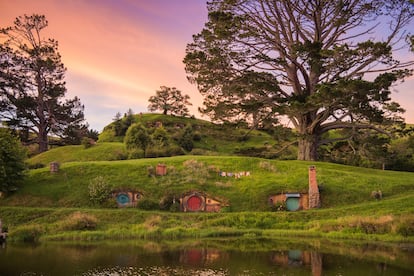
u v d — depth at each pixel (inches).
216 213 1742.1
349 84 2038.6
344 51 2127.2
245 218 1680.6
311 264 1069.1
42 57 3897.6
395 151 3041.3
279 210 1818.4
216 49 2322.8
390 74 2145.7
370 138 2544.3
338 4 2321.6
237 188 1995.6
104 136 4495.6
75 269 1010.1
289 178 2084.2
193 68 2459.4
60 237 1429.6
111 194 1871.3
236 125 2679.6
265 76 2439.7
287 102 2347.4
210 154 3321.9
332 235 1480.1
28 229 1460.4
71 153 3405.5
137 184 1969.7
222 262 1087.6
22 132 3934.5
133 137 3053.6
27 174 1994.3
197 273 971.9
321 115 2431.1
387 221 1507.1
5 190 1804.9
